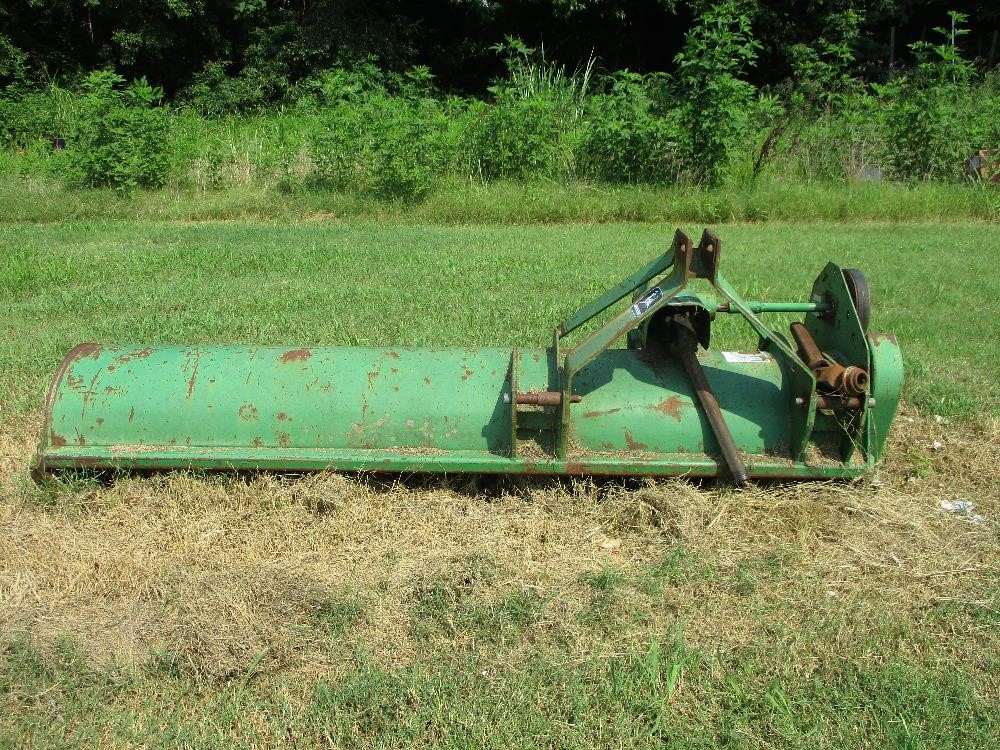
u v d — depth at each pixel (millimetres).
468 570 3686
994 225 12625
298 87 25703
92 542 3941
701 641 3373
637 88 14430
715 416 4113
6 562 3820
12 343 6480
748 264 9539
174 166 14164
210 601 3514
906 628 3428
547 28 27969
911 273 9180
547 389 4246
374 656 3289
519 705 3043
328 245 10594
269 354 4406
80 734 2949
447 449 4211
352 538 4008
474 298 7859
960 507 4328
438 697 3061
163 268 9250
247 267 9328
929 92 14656
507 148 13984
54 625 3426
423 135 13547
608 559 3883
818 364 4121
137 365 4336
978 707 3068
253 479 4273
